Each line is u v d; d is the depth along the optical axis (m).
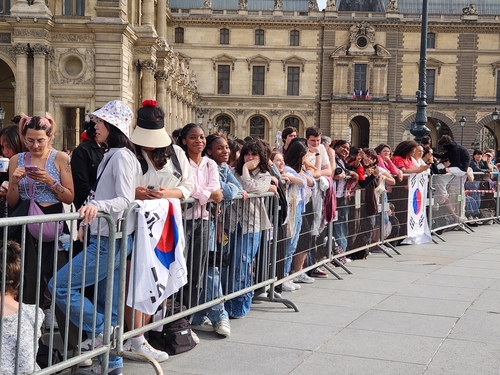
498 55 79.50
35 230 7.12
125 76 41.12
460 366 7.38
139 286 6.78
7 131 8.51
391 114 79.00
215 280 8.53
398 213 16.16
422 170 16.67
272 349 7.95
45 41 39.19
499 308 10.20
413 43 78.94
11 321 5.61
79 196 8.06
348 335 8.58
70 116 44.75
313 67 79.56
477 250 16.50
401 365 7.39
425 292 11.33
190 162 8.29
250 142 9.52
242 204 9.11
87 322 6.73
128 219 6.66
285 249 10.63
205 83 80.19
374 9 79.94
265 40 79.81
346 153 14.51
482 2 83.94
